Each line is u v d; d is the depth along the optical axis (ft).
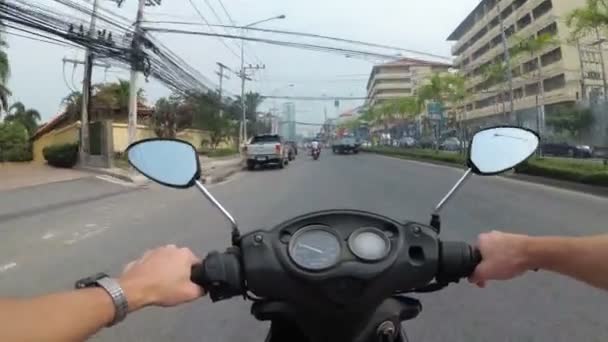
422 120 195.83
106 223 34.17
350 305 5.38
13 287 19.48
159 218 35.29
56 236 30.07
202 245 25.54
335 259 5.33
